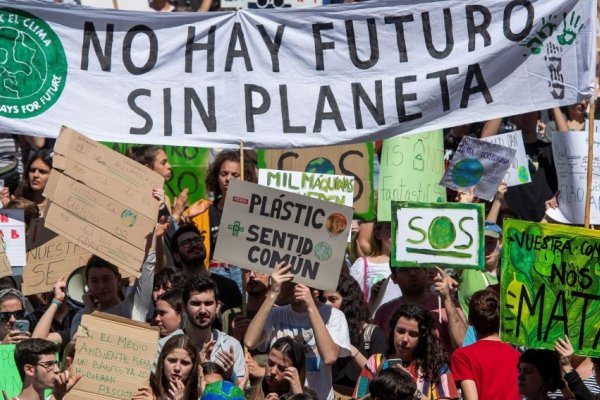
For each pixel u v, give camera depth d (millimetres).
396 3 17719
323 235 16438
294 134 17844
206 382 15102
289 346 15391
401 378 14047
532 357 15062
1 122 17594
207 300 16078
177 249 17891
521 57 17672
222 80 17844
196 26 17828
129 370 15008
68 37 17688
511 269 15852
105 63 17750
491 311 16062
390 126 17797
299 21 17812
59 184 16844
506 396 15680
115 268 17266
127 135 17750
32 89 17656
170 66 17828
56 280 17891
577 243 15852
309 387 16438
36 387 14875
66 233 16828
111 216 16969
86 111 17703
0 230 17703
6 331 16766
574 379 14992
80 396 14914
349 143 17844
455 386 15773
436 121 17797
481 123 23156
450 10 17703
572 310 15820
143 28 17797
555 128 22625
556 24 17594
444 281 17016
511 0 17625
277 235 16484
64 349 17172
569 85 17594
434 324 15820
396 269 17625
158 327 16094
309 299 16359
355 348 16938
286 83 17844
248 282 17672
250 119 17844
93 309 17422
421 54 17781
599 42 23859
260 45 17828
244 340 16453
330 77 17828
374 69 17797
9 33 17594
